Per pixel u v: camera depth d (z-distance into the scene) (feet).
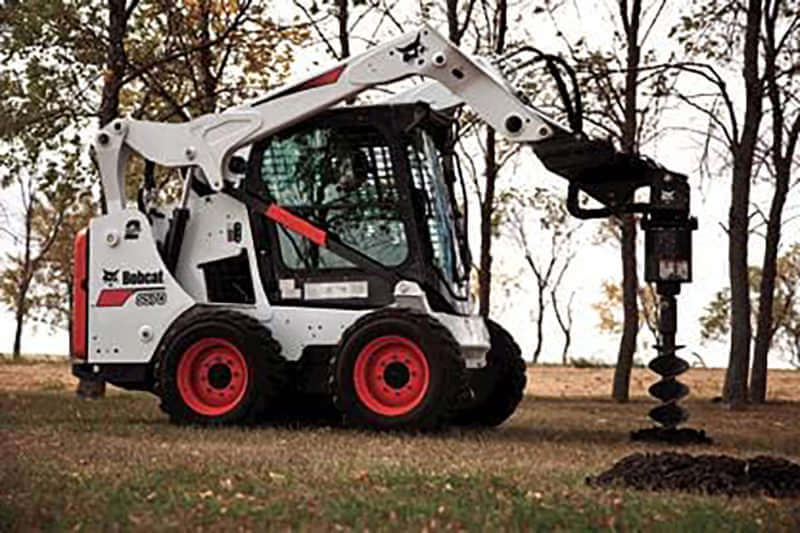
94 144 57.21
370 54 54.75
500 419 58.03
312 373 54.13
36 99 82.94
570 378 144.36
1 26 81.56
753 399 97.40
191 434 48.47
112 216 56.70
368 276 54.13
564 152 52.54
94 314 56.49
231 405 52.75
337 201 54.75
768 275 98.53
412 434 49.80
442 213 55.16
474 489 30.50
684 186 51.44
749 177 90.74
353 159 54.80
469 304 55.98
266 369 52.54
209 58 87.92
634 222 95.45
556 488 31.55
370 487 30.81
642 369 168.55
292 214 54.95
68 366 150.20
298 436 47.88
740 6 93.40
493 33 91.40
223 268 56.34
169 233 56.75
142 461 36.42
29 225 218.59
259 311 54.80
